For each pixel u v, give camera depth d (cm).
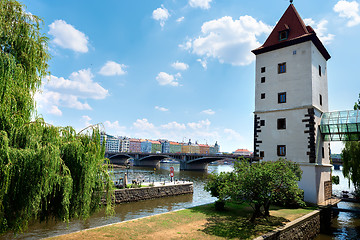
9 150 844
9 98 907
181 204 3422
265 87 3175
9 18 1002
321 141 2908
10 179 830
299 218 1991
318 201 2619
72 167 1063
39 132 986
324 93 3203
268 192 1802
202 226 1727
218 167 18000
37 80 1088
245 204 2575
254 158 3111
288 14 3316
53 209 1048
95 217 2514
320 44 3038
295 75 2928
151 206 3219
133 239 1409
